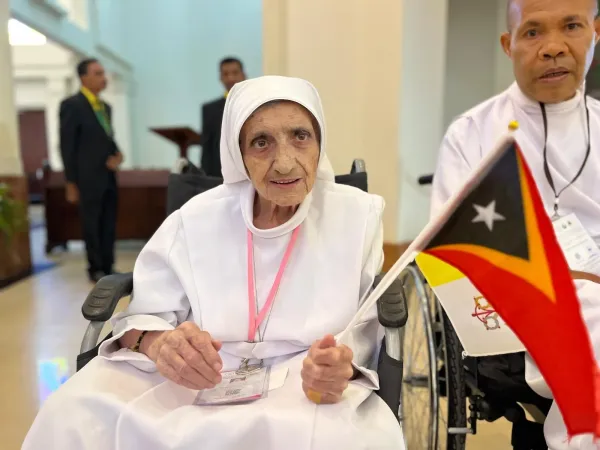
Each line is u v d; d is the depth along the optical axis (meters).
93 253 3.63
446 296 0.86
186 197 1.37
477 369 1.11
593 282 1.03
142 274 1.07
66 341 2.49
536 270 0.64
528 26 1.18
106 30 7.91
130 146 8.64
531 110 1.29
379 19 2.54
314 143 0.96
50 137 8.39
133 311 1.04
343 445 0.74
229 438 0.76
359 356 0.94
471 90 4.23
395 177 2.64
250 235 1.04
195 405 0.84
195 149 8.85
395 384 0.87
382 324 0.90
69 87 8.32
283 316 0.99
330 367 0.78
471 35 4.16
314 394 0.81
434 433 1.25
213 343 0.85
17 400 1.89
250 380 0.91
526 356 1.00
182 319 1.08
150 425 0.79
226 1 8.58
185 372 0.83
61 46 6.44
